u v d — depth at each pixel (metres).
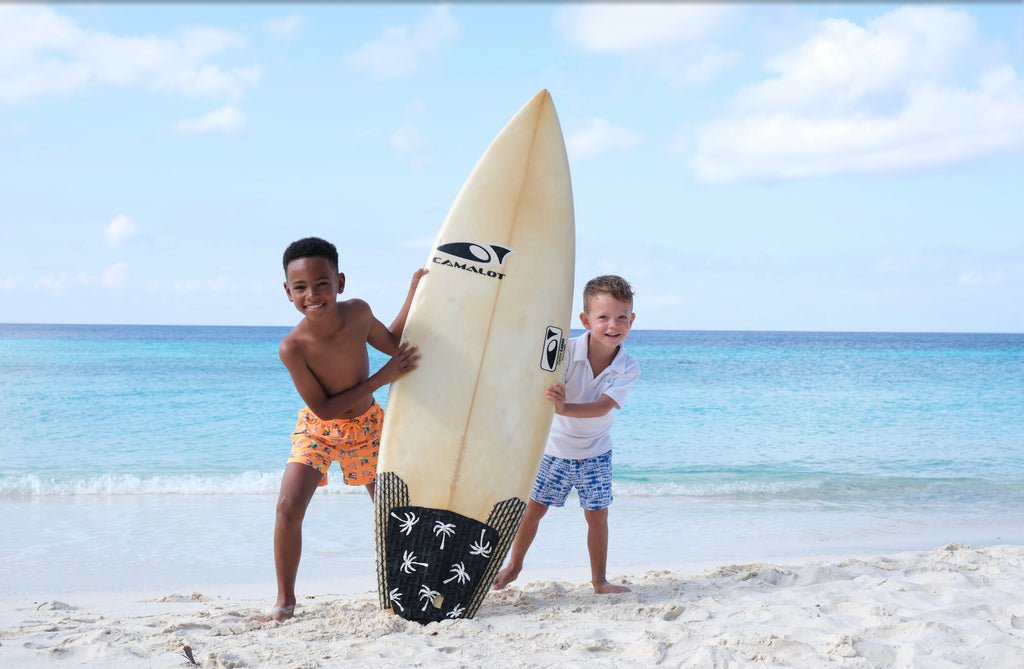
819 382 22.30
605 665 2.47
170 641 2.66
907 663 2.53
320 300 3.08
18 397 15.98
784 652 2.62
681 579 3.91
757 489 8.14
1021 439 11.86
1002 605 3.24
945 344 64.62
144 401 15.36
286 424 12.64
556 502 3.73
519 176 3.78
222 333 77.19
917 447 11.11
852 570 3.97
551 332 3.62
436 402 3.48
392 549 3.32
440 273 3.65
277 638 2.81
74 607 3.69
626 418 14.15
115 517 6.34
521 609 3.37
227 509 6.75
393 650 2.62
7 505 6.86
